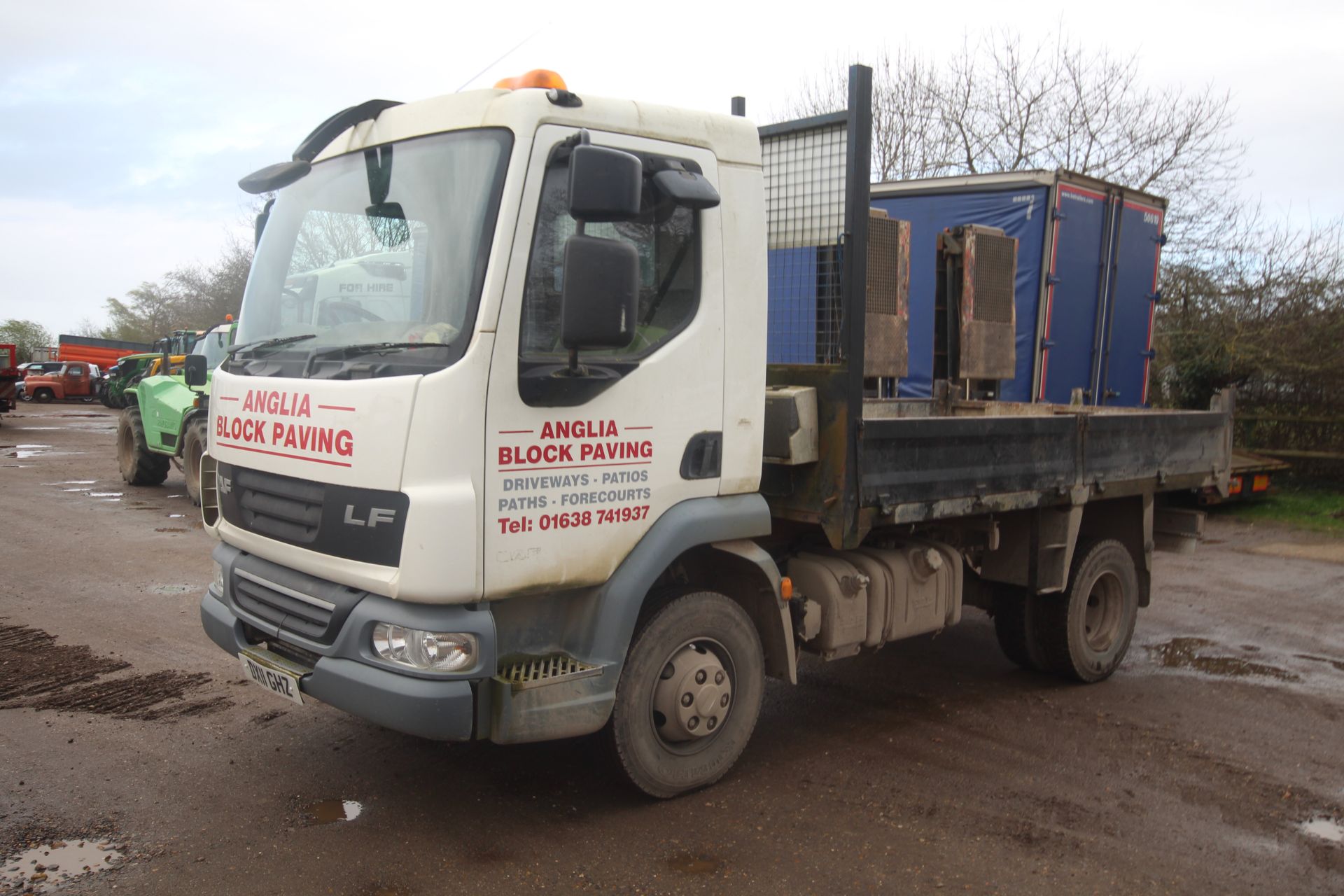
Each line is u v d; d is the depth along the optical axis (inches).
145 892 127.8
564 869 137.3
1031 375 415.5
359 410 130.0
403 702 126.5
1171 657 261.1
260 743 178.9
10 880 129.4
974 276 300.2
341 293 146.6
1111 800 167.5
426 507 124.1
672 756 156.9
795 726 200.1
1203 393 628.4
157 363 583.2
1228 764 185.0
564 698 138.6
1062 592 224.4
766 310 160.4
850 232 162.6
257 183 168.1
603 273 121.0
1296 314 596.7
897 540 198.1
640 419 144.0
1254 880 141.7
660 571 146.7
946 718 207.6
